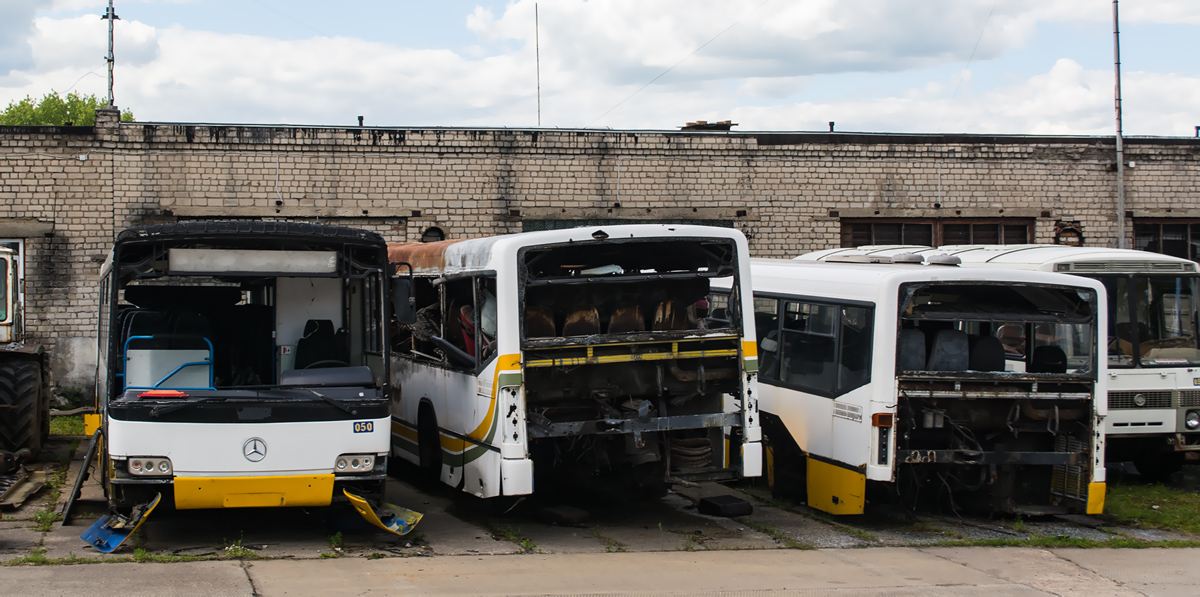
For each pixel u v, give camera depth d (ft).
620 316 29.48
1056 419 30.91
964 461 30.04
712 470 30.12
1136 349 37.88
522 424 27.84
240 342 28.17
